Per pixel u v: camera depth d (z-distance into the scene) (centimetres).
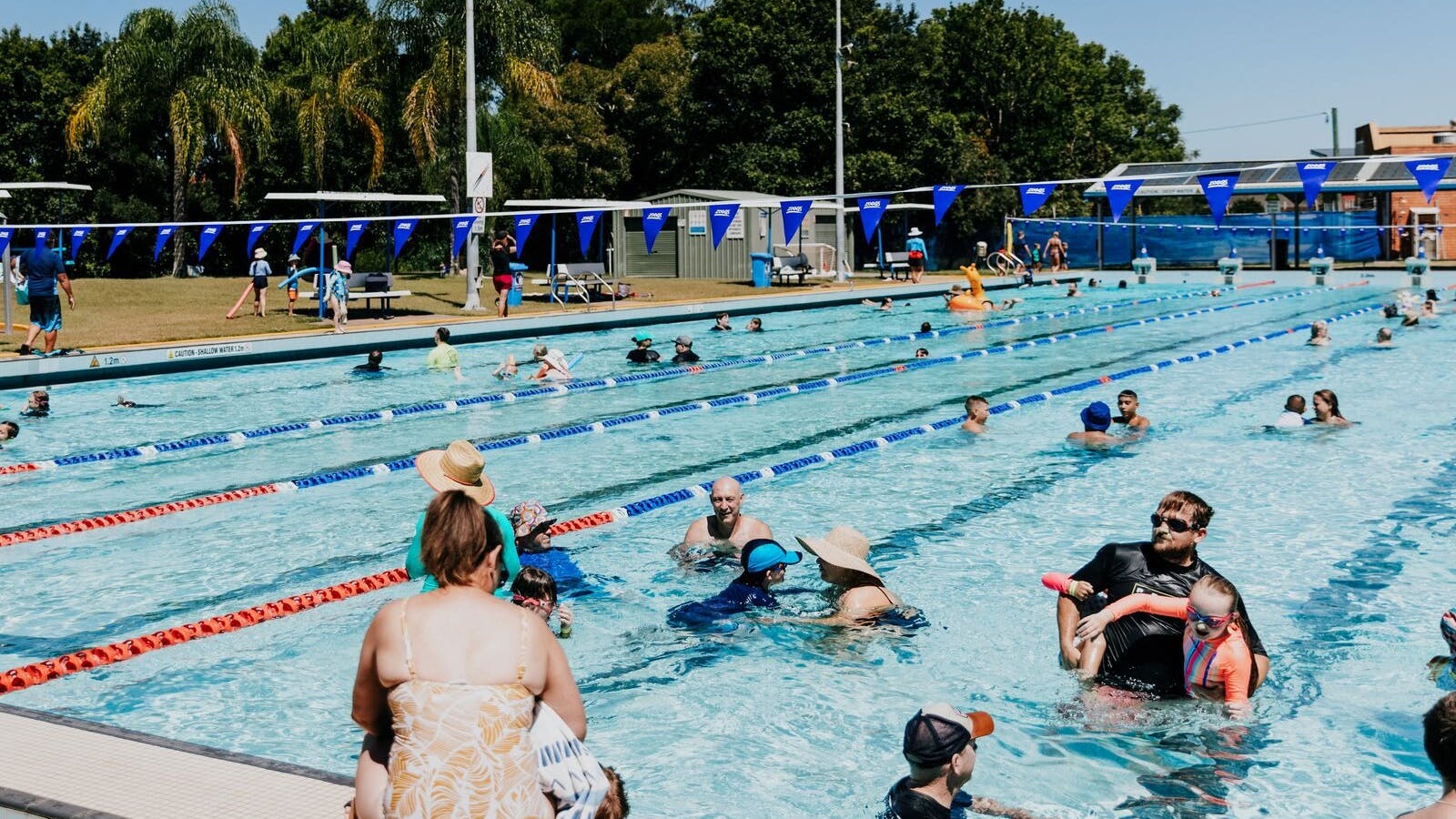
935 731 416
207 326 2084
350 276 2280
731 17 4269
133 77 3338
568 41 5284
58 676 599
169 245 3997
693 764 493
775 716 540
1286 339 2019
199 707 561
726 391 1565
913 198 4272
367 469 1097
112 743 440
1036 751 498
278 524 905
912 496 971
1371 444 1117
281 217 4147
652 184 4559
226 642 650
